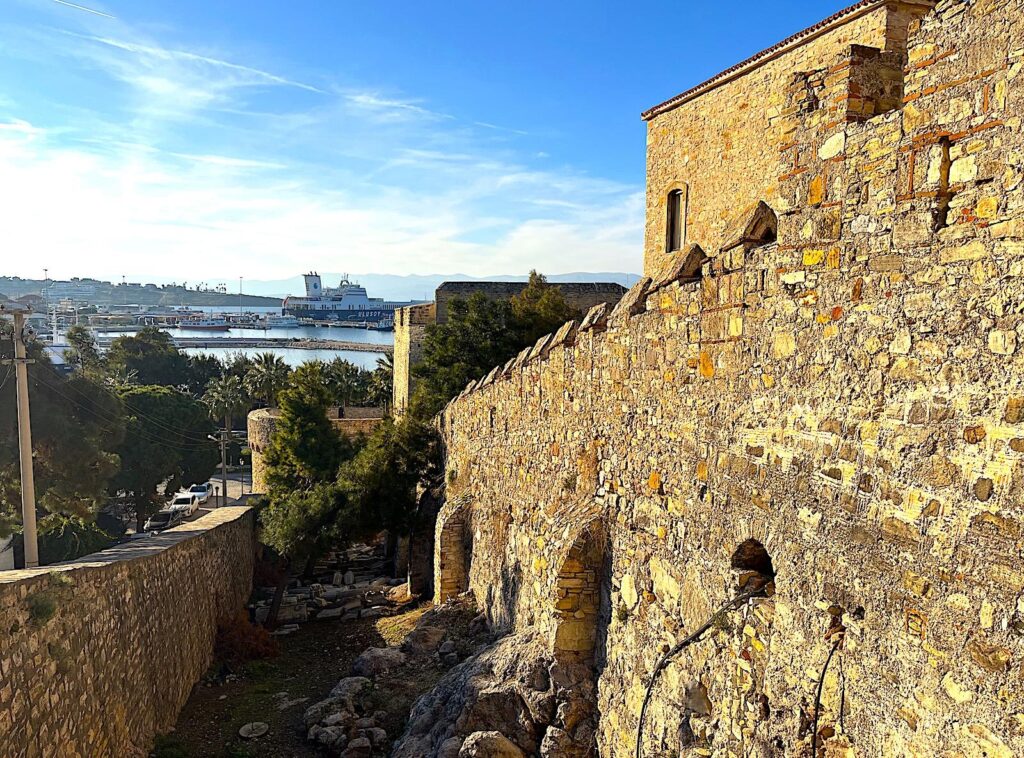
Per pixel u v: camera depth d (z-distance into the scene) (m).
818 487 5.09
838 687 4.84
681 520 7.27
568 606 9.56
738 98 17.47
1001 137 3.75
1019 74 3.66
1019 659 3.56
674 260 7.57
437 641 15.58
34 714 8.70
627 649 8.48
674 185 20.20
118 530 38.31
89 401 27.83
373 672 14.75
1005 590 3.66
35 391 25.34
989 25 3.83
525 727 9.65
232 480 55.12
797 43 15.31
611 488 9.29
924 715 4.12
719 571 6.46
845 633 4.80
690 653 6.92
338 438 28.52
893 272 4.45
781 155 5.51
